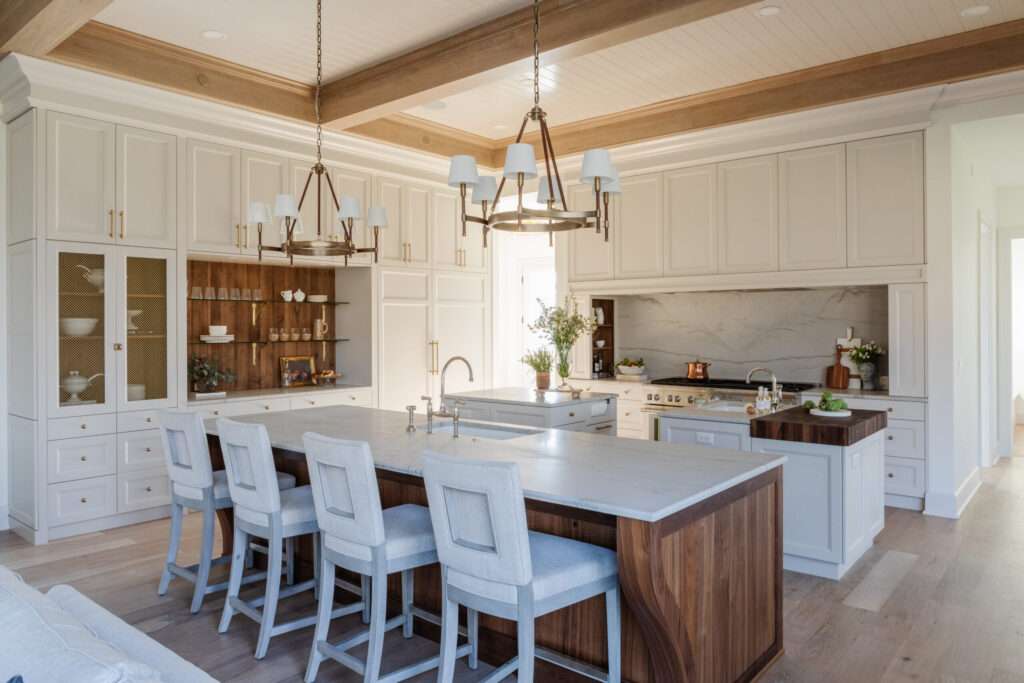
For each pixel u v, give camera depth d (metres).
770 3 3.89
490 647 2.82
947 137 4.78
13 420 4.54
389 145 6.04
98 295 4.48
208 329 5.60
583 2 3.77
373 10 3.97
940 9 4.01
